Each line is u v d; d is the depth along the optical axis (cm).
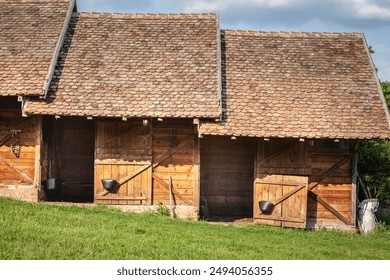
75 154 2530
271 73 2458
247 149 2494
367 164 2792
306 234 2173
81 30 2556
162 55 2447
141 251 1567
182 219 2228
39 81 2242
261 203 2255
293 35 2667
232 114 2253
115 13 2648
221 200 2486
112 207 2269
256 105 2306
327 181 2316
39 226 1719
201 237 1850
